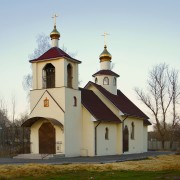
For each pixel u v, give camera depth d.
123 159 30.70
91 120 36.19
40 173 18.97
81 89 40.12
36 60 36.91
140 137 46.75
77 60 37.31
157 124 61.25
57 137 34.47
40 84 36.84
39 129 36.06
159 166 23.09
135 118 45.50
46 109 35.50
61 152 33.91
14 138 43.47
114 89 46.38
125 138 42.22
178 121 62.34
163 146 60.97
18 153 38.00
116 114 41.50
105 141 38.41
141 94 61.94
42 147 35.56
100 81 46.19
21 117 70.25
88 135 36.31
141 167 22.50
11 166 21.69
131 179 16.23
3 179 16.81
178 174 17.94
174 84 61.66
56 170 20.19
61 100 34.78
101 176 17.67
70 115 35.16
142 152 46.88
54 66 36.03
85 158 32.56
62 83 35.16
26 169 20.16
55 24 38.91
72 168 21.22
